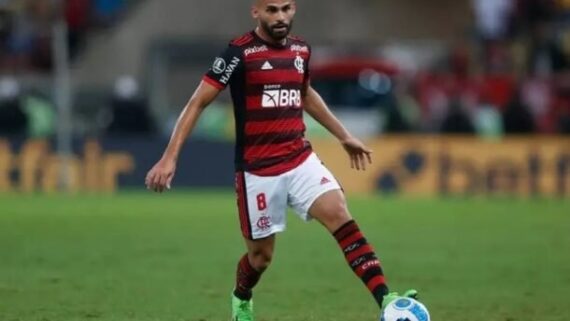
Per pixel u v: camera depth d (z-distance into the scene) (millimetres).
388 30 105750
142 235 57812
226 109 94250
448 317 34875
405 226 62344
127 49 104312
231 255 50094
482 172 84250
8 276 43531
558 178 83875
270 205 30203
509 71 97625
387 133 89688
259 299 38438
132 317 34781
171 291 40000
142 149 85188
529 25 100125
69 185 85625
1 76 101062
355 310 36188
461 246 53594
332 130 32219
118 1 108562
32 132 92312
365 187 85312
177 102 102625
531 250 52062
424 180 84875
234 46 30062
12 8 104938
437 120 90125
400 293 39875
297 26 105312
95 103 99188
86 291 39844
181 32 104875
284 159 30094
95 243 54406
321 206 29734
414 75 96438
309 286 41281
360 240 29562
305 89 31469
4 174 85750
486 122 89438
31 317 34531
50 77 100438
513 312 35844
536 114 91125
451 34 105625
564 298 38688
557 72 97812
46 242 54719
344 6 105625
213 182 86000
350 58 99312
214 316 35062
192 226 62000
